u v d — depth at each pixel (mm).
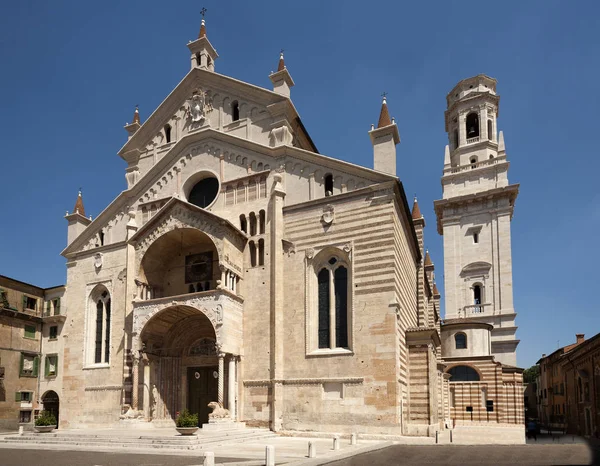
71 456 28359
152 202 49000
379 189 39188
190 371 45750
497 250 83000
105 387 46219
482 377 68688
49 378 56344
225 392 41938
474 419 67500
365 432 35656
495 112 94750
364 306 37812
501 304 80750
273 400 38750
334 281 40000
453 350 72938
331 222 40500
